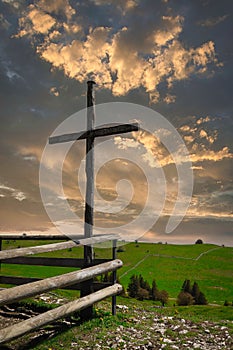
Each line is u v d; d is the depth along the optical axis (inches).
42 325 287.9
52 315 302.7
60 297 523.8
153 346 337.4
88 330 358.9
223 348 348.5
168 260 4392.2
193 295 2581.2
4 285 642.8
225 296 3134.8
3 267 2544.3
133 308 535.2
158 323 435.5
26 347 304.3
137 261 4320.9
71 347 314.3
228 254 4808.1
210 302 2847.0
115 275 428.5
